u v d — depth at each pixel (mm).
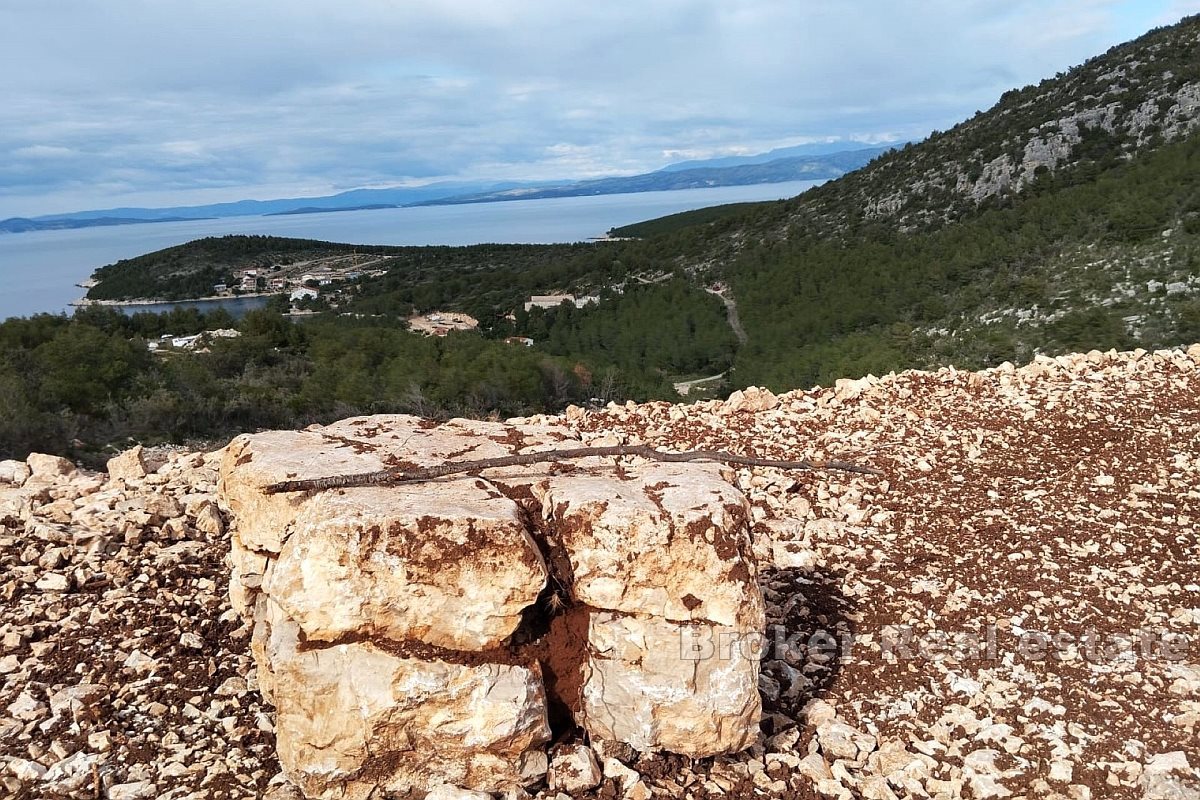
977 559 7488
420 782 4320
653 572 4461
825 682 5707
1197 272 39469
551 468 5395
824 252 79625
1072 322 38062
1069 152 81688
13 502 8180
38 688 5250
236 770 4578
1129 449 10086
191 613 6281
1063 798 4527
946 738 5066
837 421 11398
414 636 4293
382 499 4508
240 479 5039
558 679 4684
